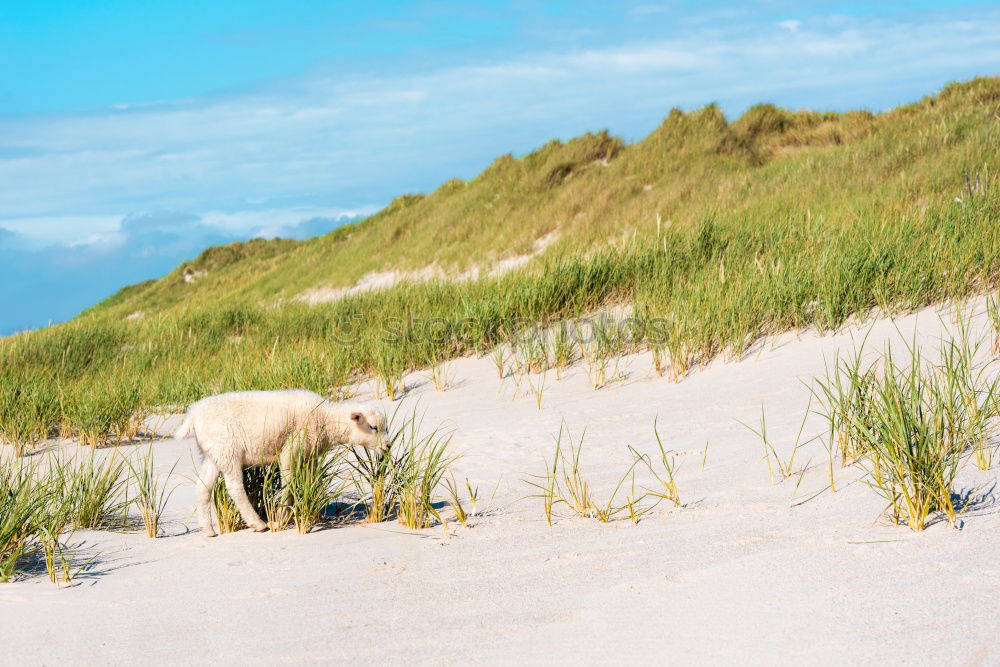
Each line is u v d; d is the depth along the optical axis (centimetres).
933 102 2277
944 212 1010
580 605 321
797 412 612
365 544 445
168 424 936
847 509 395
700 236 1236
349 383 1048
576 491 511
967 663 236
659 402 743
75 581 413
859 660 248
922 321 758
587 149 2495
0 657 311
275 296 2659
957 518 356
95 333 1534
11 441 859
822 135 2297
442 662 280
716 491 469
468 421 785
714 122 2341
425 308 1282
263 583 386
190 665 293
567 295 1162
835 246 983
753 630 279
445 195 2914
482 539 432
